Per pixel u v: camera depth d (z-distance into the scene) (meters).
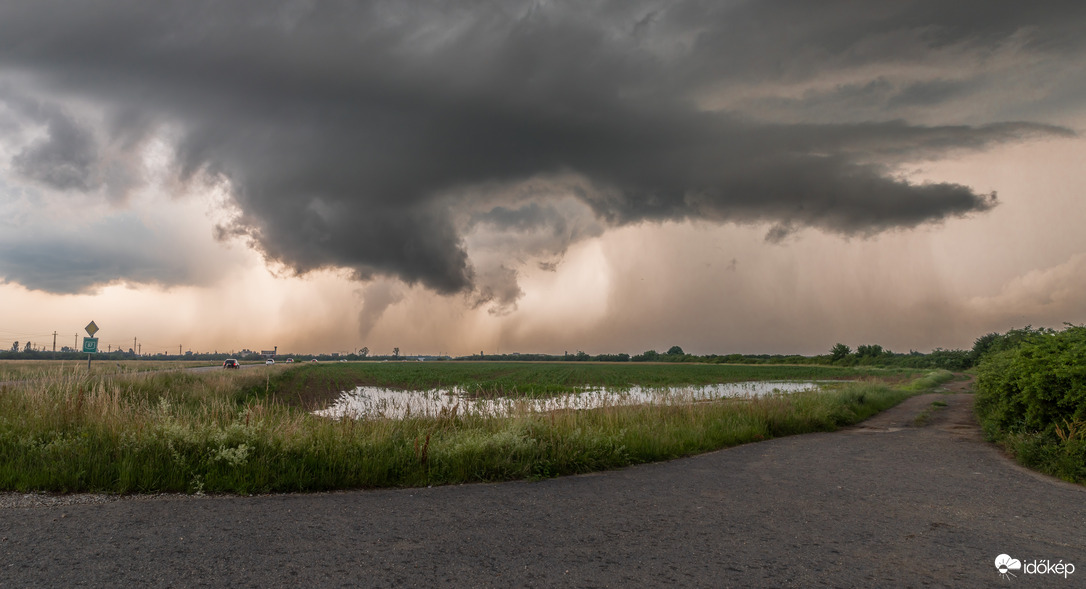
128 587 3.89
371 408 12.03
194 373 31.11
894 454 11.27
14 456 7.31
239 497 6.66
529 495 7.20
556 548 5.00
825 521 6.04
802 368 108.75
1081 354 10.59
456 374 68.56
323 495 6.95
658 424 12.95
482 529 5.56
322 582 4.09
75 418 8.91
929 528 5.82
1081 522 6.16
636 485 7.94
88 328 39.41
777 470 9.31
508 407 13.27
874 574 4.45
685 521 5.97
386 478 7.79
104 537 4.96
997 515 6.42
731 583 4.22
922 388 41.06
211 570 4.26
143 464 7.10
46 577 4.02
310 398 30.89
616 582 4.20
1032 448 10.15
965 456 11.05
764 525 5.85
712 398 19.00
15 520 5.39
